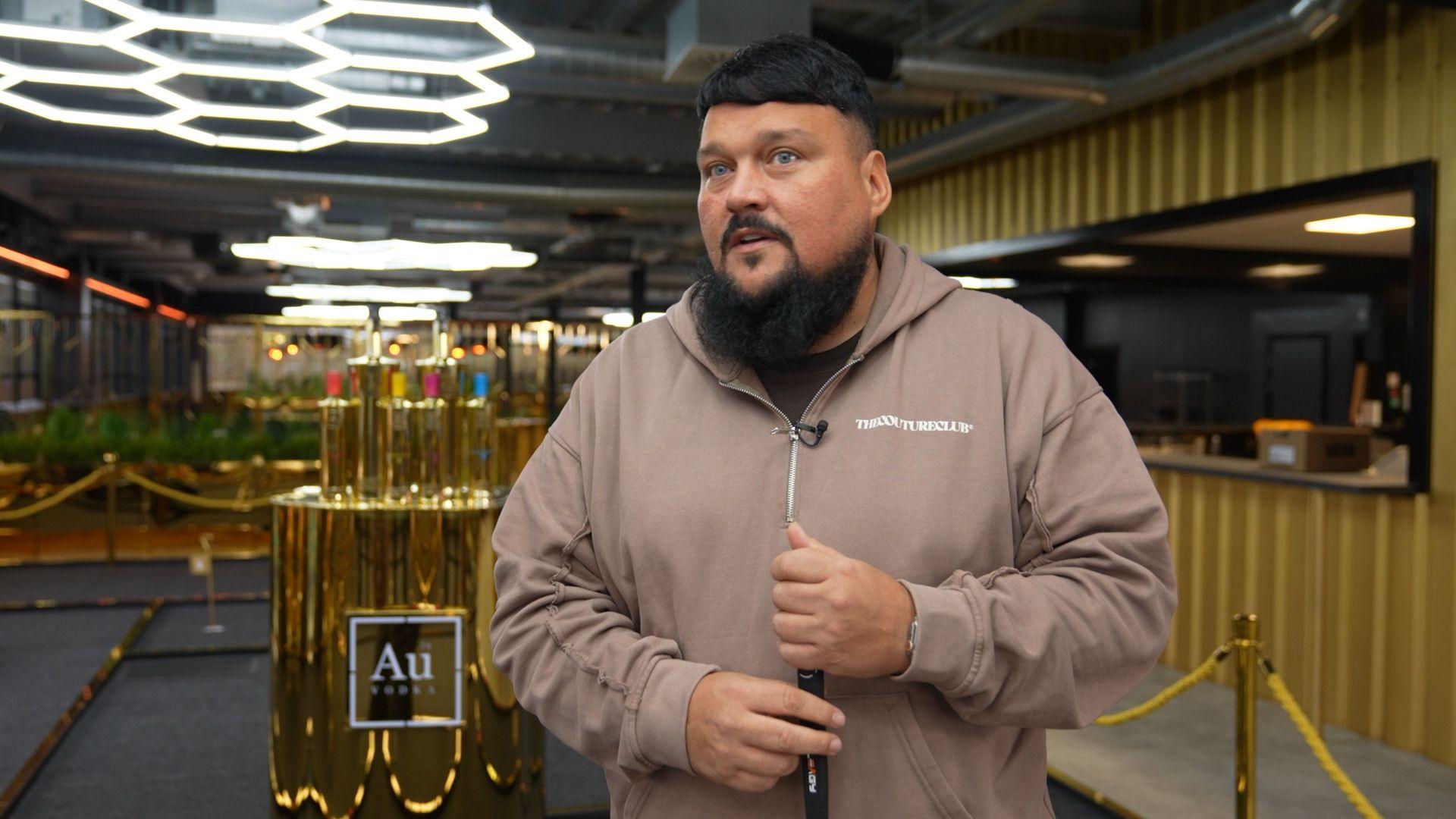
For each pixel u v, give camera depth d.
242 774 4.15
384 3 3.34
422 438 3.03
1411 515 4.45
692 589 1.18
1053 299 13.77
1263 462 5.25
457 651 2.98
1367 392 9.24
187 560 8.94
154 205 11.67
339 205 11.94
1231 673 5.36
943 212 7.85
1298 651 4.98
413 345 13.23
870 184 1.24
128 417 11.63
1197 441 7.82
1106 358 13.33
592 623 1.22
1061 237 6.49
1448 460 4.28
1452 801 3.83
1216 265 7.90
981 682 1.03
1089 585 1.11
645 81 5.46
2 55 4.39
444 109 4.41
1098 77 5.24
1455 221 4.19
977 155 6.69
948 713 1.15
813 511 1.16
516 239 14.72
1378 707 4.54
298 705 2.98
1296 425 8.15
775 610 1.15
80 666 5.69
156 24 3.39
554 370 16.17
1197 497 5.64
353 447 3.04
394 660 2.96
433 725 2.97
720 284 1.18
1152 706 3.39
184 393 16.70
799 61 1.15
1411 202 5.67
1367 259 8.10
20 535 8.79
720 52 4.67
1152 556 1.15
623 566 1.25
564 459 1.33
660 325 1.35
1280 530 5.09
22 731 4.63
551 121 7.77
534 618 1.25
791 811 1.13
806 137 1.15
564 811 3.72
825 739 1.02
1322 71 4.77
